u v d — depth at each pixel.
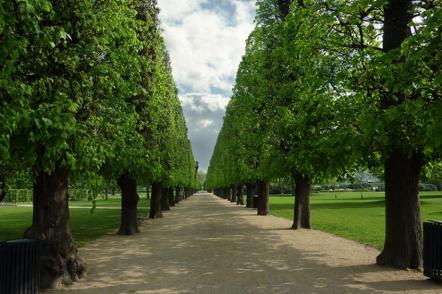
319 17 11.98
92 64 10.16
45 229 10.22
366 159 12.88
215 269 11.86
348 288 9.55
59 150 7.96
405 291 9.26
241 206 51.81
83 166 10.36
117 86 11.43
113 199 82.56
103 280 10.55
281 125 19.03
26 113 6.84
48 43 7.22
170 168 29.69
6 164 10.92
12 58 6.33
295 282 10.18
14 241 8.54
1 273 8.16
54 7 9.07
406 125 10.16
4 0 5.92
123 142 13.52
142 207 48.31
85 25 9.70
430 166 13.70
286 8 23.02
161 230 22.97
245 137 29.17
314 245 16.64
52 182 10.33
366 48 11.70
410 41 8.16
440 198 60.53
